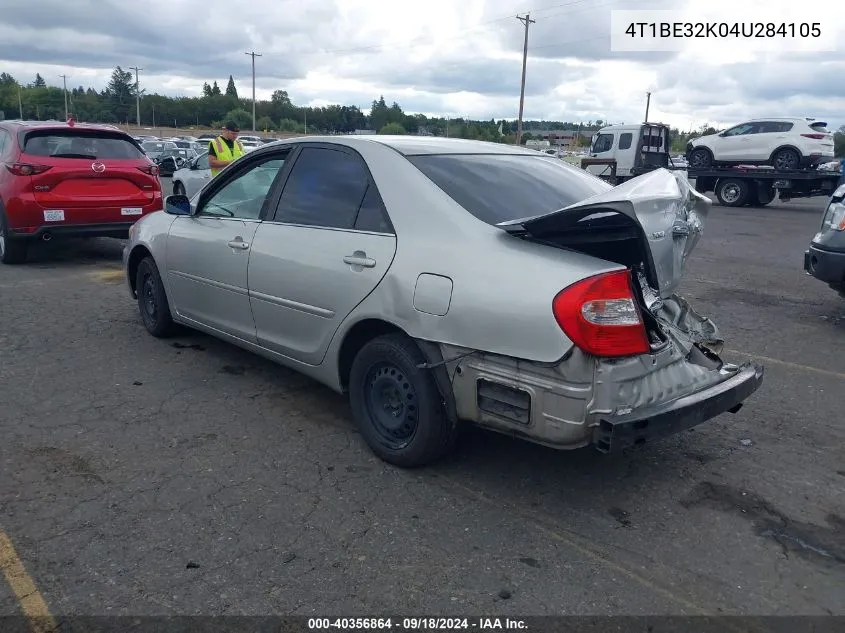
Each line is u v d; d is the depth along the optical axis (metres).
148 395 4.86
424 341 3.54
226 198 5.08
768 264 10.67
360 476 3.80
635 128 23.39
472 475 3.84
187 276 5.32
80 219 9.00
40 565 2.98
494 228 3.47
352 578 2.96
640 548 3.22
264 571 2.98
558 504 3.57
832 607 2.86
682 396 3.42
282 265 4.32
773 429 4.52
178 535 3.22
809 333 6.79
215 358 5.64
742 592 2.94
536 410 3.20
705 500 3.64
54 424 4.36
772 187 21.09
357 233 3.94
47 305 7.18
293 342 4.40
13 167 8.73
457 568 3.04
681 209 3.62
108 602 2.78
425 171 3.86
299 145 4.56
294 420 4.50
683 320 4.21
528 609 2.80
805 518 3.50
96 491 3.58
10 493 3.54
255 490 3.63
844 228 6.71
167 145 38.72
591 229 3.47
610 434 3.06
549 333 3.08
